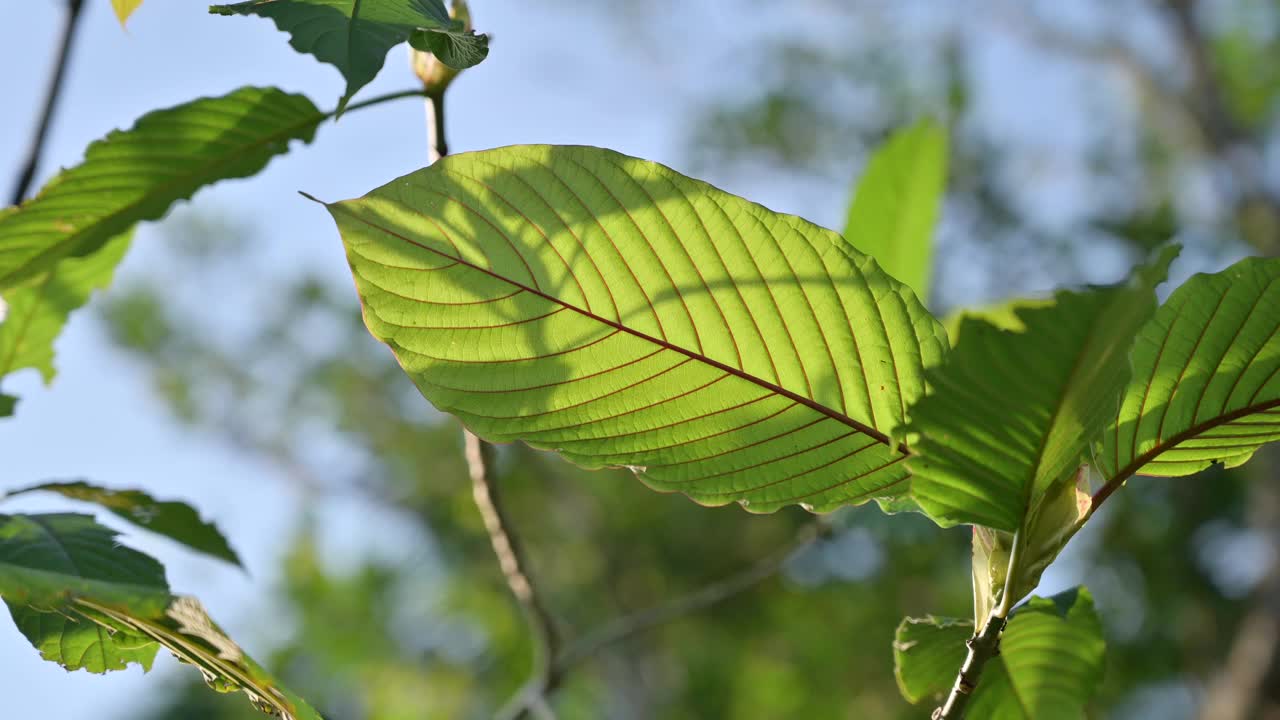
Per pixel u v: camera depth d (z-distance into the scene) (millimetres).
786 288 974
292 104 1054
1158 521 6352
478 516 6742
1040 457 961
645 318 980
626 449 998
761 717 6359
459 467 7281
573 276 977
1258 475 6441
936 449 965
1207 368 984
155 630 990
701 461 1000
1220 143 8398
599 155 964
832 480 1002
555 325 982
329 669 6488
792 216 965
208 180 1066
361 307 979
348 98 964
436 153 1054
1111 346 933
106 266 1184
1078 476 981
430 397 988
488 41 993
